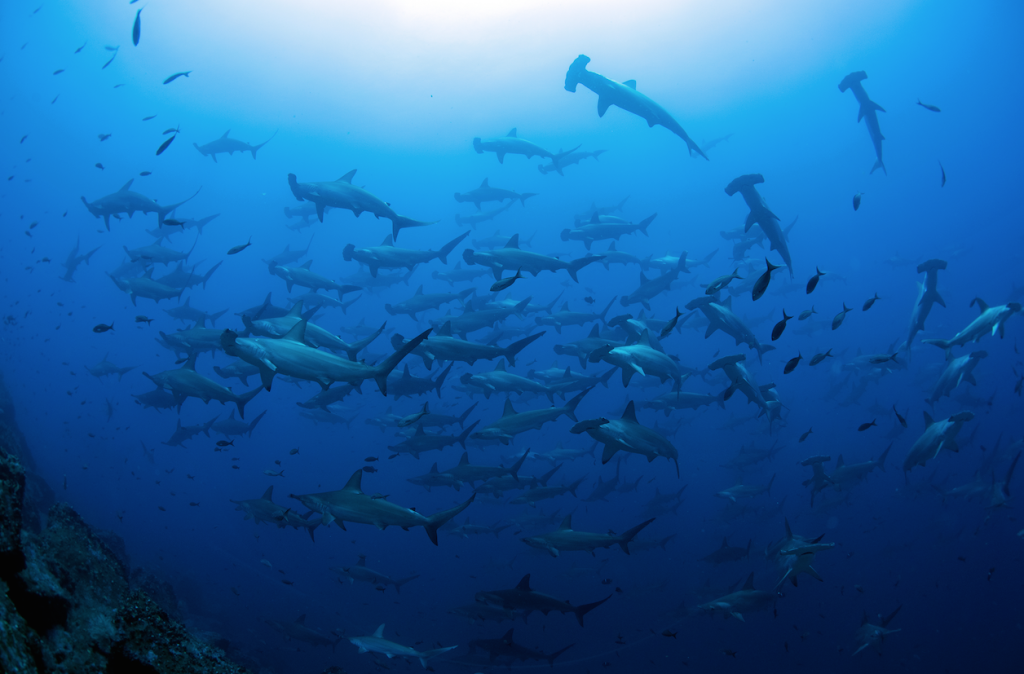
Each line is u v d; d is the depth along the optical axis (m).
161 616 5.18
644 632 22.09
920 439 9.42
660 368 8.62
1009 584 33.69
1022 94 64.50
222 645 11.57
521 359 62.59
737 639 23.08
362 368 5.82
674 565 29.73
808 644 22.98
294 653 18.12
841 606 26.72
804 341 65.44
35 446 41.38
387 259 13.19
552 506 25.92
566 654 20.56
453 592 27.52
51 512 6.72
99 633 5.52
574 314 16.48
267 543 39.50
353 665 17.84
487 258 12.80
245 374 14.05
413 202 64.19
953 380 10.14
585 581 25.42
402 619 23.28
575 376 13.46
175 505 55.25
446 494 43.75
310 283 14.44
